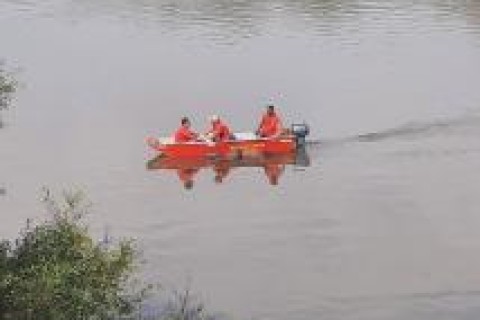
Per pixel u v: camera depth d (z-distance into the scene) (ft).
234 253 156.35
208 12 409.90
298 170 202.28
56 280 74.79
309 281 144.77
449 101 259.60
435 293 139.33
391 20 386.32
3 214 172.55
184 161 206.18
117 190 188.75
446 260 151.84
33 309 74.23
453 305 135.13
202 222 171.73
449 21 380.99
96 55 326.85
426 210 175.83
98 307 77.56
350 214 174.91
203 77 292.81
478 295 138.41
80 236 81.05
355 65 307.78
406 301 136.77
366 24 378.94
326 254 155.53
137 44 345.72
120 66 309.22
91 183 192.95
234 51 332.80
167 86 281.33
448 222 169.07
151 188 190.39
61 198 181.98
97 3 434.30
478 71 295.89
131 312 81.82
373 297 138.41
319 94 270.46
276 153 207.10
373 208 177.88
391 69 301.63
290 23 383.65
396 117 243.81
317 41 347.97
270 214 176.14
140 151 215.72
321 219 172.76
